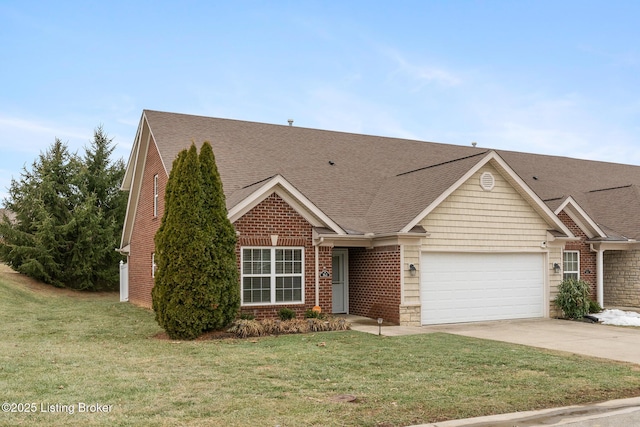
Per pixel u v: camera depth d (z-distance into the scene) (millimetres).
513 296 19906
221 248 14852
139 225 24750
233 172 20156
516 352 12570
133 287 25781
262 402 8039
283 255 17672
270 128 24625
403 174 22375
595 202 26312
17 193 34625
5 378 9195
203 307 14328
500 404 8250
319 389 8883
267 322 15469
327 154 23625
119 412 7402
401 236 17719
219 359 11250
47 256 32219
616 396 8945
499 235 19562
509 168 19438
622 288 24031
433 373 10211
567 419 7766
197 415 7363
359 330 16219
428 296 18266
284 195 17641
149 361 10961
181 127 22328
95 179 36000
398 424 7285
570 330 17141
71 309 21875
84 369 10031
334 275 20406
